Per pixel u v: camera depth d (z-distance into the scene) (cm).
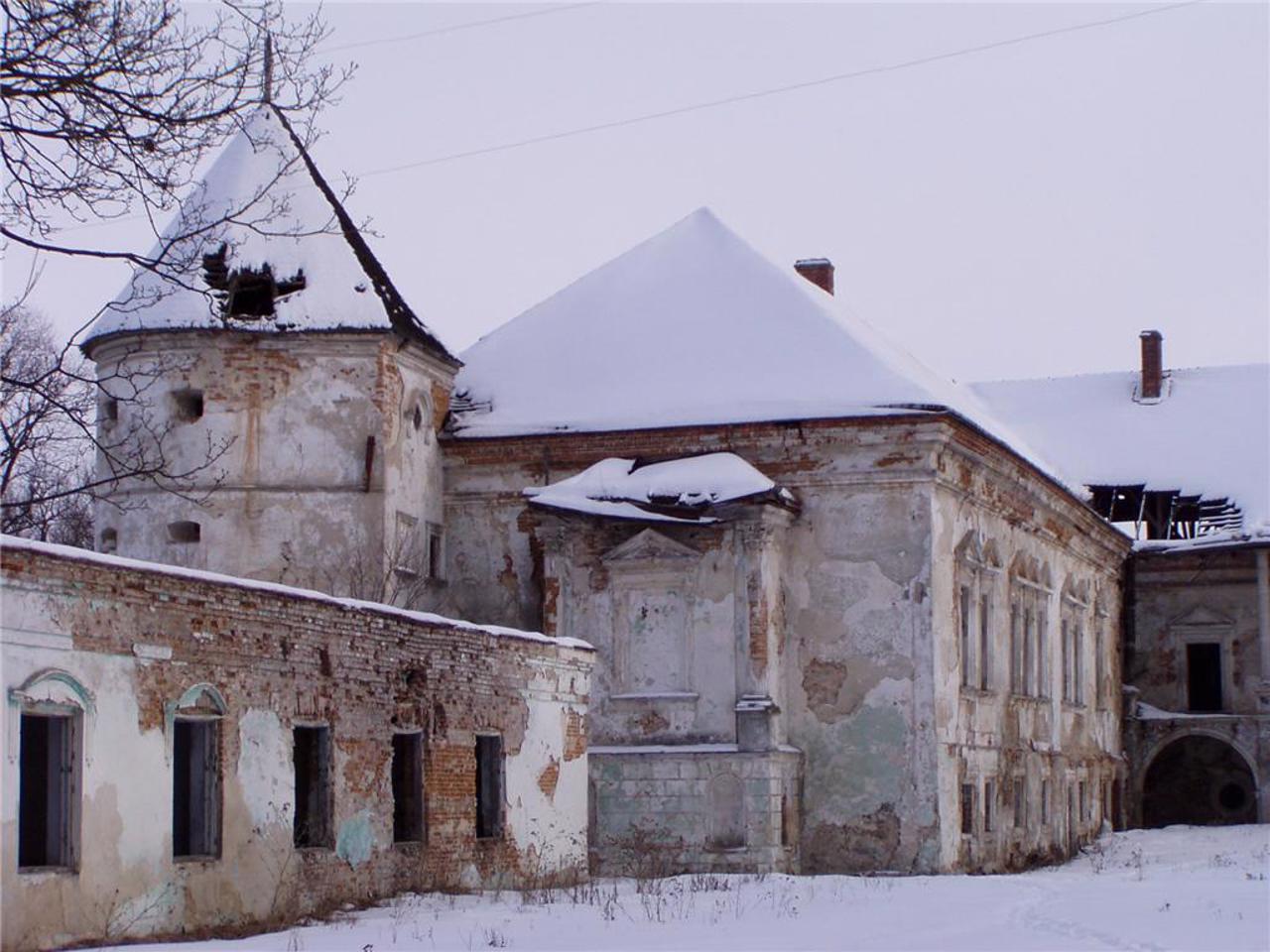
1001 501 4081
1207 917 2066
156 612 1984
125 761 1923
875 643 3553
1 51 1602
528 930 2036
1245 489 5641
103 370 3578
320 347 3525
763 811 3428
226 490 3481
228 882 2084
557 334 4006
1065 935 1900
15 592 1767
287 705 2214
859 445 3597
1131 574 5619
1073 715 4747
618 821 3512
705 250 4066
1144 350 6144
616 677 3584
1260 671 5491
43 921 1786
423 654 2525
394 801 2483
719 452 3656
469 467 3834
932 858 3472
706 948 1777
